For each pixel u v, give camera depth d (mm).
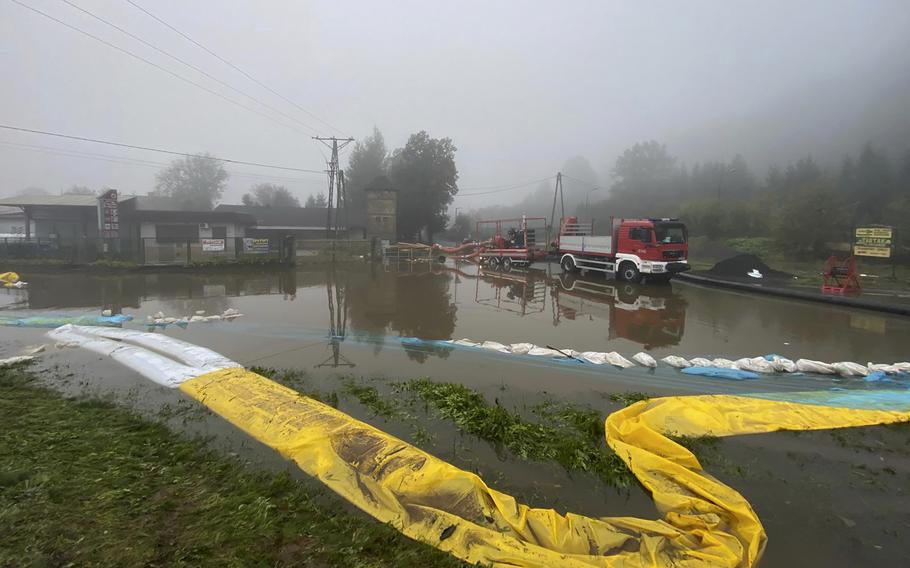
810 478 3783
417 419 4758
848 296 13344
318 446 3896
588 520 3059
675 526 3059
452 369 6531
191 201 66938
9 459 3453
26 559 2398
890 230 19078
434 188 48812
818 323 10195
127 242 22688
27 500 2939
